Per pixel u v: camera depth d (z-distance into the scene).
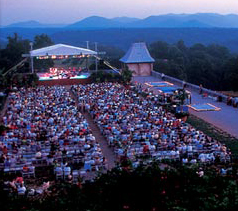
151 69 79.44
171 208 10.95
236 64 98.00
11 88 57.72
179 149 26.53
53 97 48.28
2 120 38.78
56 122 34.72
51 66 85.81
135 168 12.62
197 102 50.53
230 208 10.52
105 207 11.51
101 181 12.34
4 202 12.32
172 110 43.25
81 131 31.48
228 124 38.62
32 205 12.12
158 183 11.86
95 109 40.97
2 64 101.19
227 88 108.62
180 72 112.12
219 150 26.83
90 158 25.27
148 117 36.75
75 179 22.67
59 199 11.97
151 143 28.23
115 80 66.06
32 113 39.16
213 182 12.21
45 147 27.92
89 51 71.50
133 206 11.51
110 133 31.50
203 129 36.72
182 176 12.22
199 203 11.00
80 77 67.44
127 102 45.62
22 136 30.33
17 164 24.48
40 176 23.58
